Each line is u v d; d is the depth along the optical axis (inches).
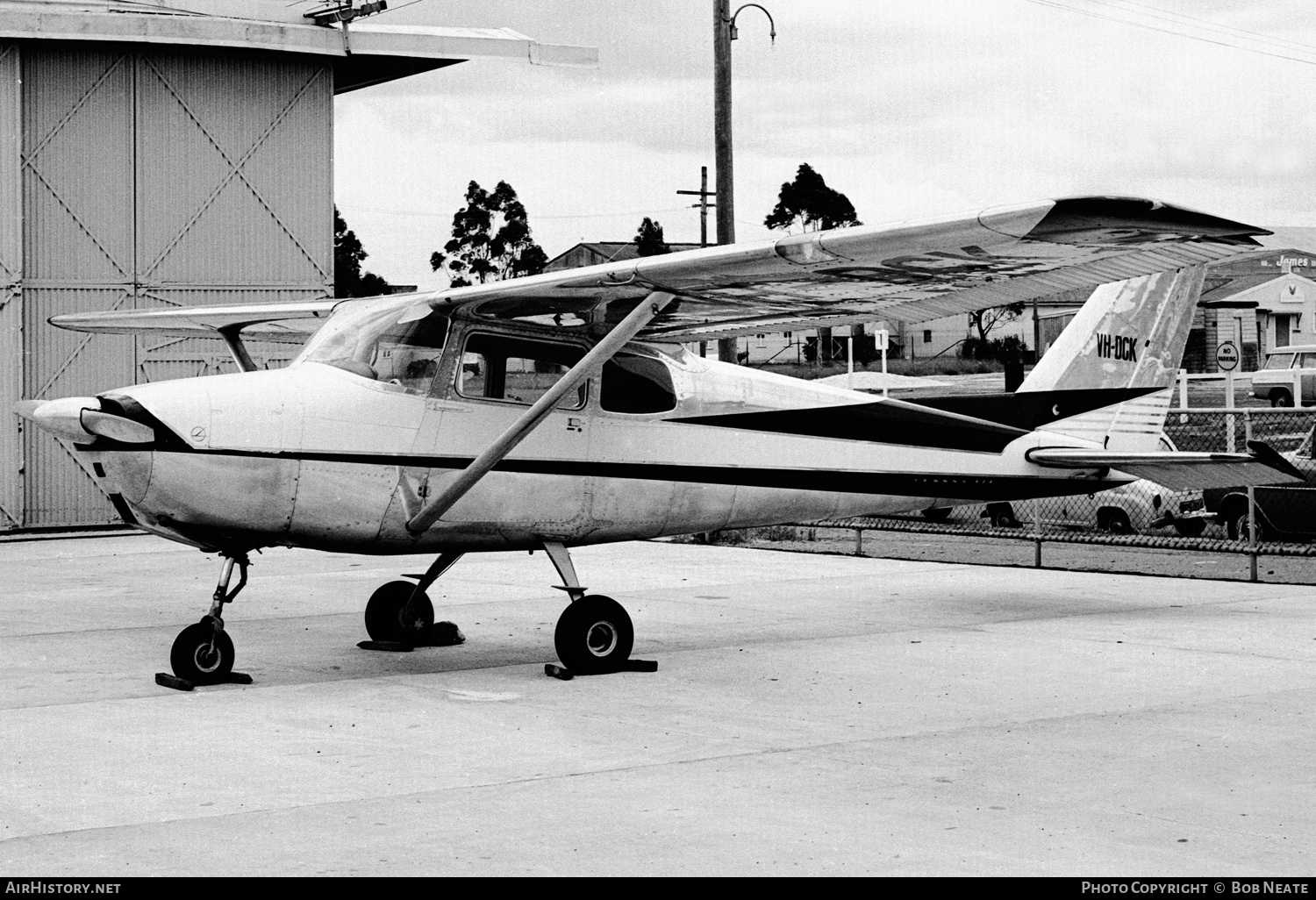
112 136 764.0
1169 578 526.3
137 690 307.1
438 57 822.5
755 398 369.7
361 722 273.3
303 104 819.4
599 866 180.5
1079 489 428.5
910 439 393.7
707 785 222.7
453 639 372.8
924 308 327.3
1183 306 441.4
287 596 477.1
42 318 746.8
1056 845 189.5
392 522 320.5
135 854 186.4
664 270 292.8
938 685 311.4
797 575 542.6
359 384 315.9
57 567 581.3
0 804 211.5
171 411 293.3
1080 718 274.8
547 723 272.5
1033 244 259.4
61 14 729.0
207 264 793.6
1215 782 223.5
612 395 346.6
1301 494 601.0
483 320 329.7
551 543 342.0
